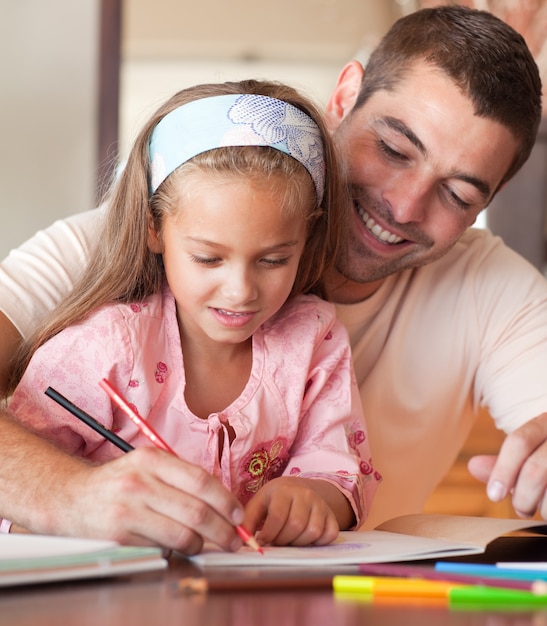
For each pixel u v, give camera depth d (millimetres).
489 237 1700
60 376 1196
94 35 3275
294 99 1281
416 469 1596
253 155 1156
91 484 930
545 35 3186
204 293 1154
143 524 901
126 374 1221
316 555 914
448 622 674
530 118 1438
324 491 1168
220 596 749
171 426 1254
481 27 1400
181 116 1204
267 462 1292
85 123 3270
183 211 1151
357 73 1544
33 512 940
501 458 1117
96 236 1340
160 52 4398
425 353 1580
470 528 1093
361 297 1552
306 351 1330
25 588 759
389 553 923
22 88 3254
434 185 1406
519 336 1580
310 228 1307
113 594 746
